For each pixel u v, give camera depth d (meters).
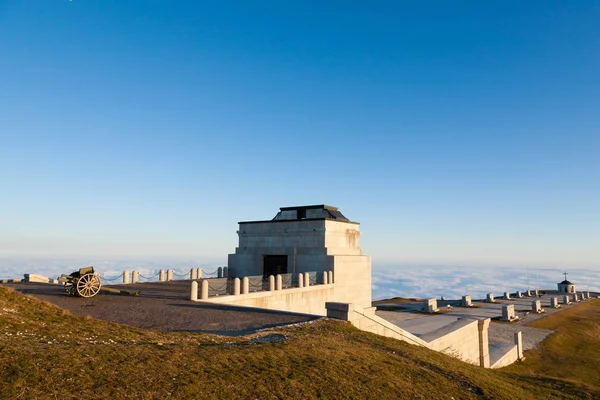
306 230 37.47
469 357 28.64
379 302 67.38
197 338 13.51
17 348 9.60
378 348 15.79
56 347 10.22
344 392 10.66
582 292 88.88
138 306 20.30
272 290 27.23
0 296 14.72
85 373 8.88
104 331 13.11
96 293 23.03
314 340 14.66
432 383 13.23
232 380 9.90
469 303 60.56
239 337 14.31
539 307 55.00
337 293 34.88
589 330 44.41
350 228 39.84
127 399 8.11
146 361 10.09
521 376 19.98
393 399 11.14
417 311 51.88
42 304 15.49
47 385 8.07
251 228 41.09
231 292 26.06
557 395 16.83
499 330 41.25
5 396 7.41
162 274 37.12
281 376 10.66
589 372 29.05
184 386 9.04
